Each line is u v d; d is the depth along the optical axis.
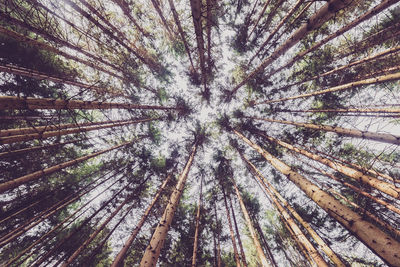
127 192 11.43
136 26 10.30
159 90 12.71
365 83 6.87
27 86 7.88
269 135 12.11
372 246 2.45
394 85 8.03
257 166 12.45
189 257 10.14
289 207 7.61
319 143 9.84
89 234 9.30
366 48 8.12
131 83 11.14
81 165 10.45
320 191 3.91
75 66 9.66
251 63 11.80
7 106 3.28
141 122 11.93
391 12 7.32
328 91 8.47
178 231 11.02
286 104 11.62
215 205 13.13
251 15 10.11
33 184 8.56
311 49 8.48
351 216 2.96
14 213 7.34
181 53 12.16
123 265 9.83
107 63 9.03
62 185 9.16
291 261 10.01
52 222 9.01
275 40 9.30
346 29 6.97
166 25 9.62
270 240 12.55
